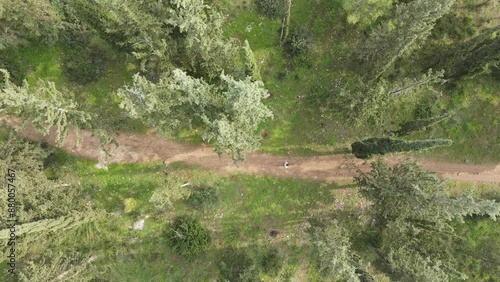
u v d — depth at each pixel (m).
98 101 39.97
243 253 39.47
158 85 29.59
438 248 34.31
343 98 36.03
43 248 33.91
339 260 29.23
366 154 35.78
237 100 28.61
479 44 36.94
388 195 32.09
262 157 40.38
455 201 27.75
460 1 42.03
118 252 38.38
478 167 42.03
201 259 39.25
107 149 39.00
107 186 39.31
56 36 36.25
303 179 40.56
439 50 41.12
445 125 41.78
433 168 41.78
